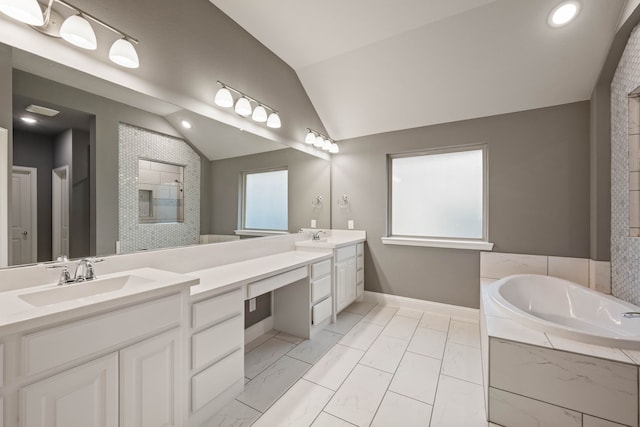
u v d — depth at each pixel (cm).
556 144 254
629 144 193
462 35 222
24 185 125
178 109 188
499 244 278
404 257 329
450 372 198
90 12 140
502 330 160
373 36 237
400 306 331
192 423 143
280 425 149
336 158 372
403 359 215
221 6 204
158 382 125
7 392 86
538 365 143
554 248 255
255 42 242
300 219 316
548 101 251
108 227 156
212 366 153
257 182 257
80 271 140
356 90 299
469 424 151
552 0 186
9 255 120
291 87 293
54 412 94
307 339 249
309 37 240
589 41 201
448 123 301
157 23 170
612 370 129
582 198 245
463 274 297
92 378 103
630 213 194
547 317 230
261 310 260
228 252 228
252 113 244
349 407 162
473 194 302
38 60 128
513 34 212
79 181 144
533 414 144
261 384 183
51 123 133
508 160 273
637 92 186
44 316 89
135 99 165
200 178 207
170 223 188
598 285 225
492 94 260
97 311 103
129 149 164
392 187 347
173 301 132
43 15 126
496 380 152
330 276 282
